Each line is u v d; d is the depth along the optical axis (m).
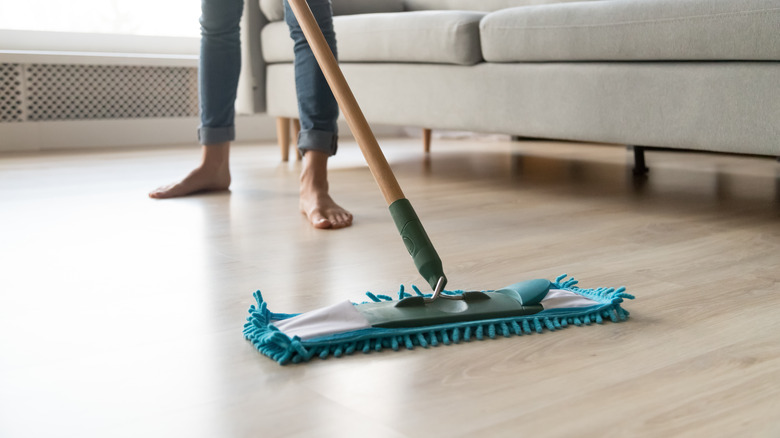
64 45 3.39
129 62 3.40
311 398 0.73
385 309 0.91
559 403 0.72
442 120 2.28
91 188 2.12
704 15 1.63
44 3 3.36
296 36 1.72
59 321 0.96
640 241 1.47
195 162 2.81
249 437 0.65
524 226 1.62
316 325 0.86
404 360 0.83
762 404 0.71
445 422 0.68
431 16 2.23
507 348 0.87
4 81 3.19
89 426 0.67
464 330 0.90
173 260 1.30
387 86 2.43
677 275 1.21
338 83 1.09
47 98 3.31
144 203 1.87
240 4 1.94
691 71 1.70
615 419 0.68
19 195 1.98
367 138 1.04
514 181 2.33
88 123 3.36
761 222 1.67
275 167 2.67
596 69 1.88
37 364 0.81
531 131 2.05
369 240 1.47
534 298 0.94
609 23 1.81
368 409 0.70
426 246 0.95
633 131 1.83
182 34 3.72
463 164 2.79
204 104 2.00
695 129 1.71
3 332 0.92
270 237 1.49
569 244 1.44
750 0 1.56
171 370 0.80
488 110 2.15
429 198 2.00
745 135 1.62
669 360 0.83
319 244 1.44
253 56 2.79
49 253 1.33
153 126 3.54
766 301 1.06
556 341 0.89
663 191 2.12
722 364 0.82
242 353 0.85
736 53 1.60
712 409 0.70
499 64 2.11
